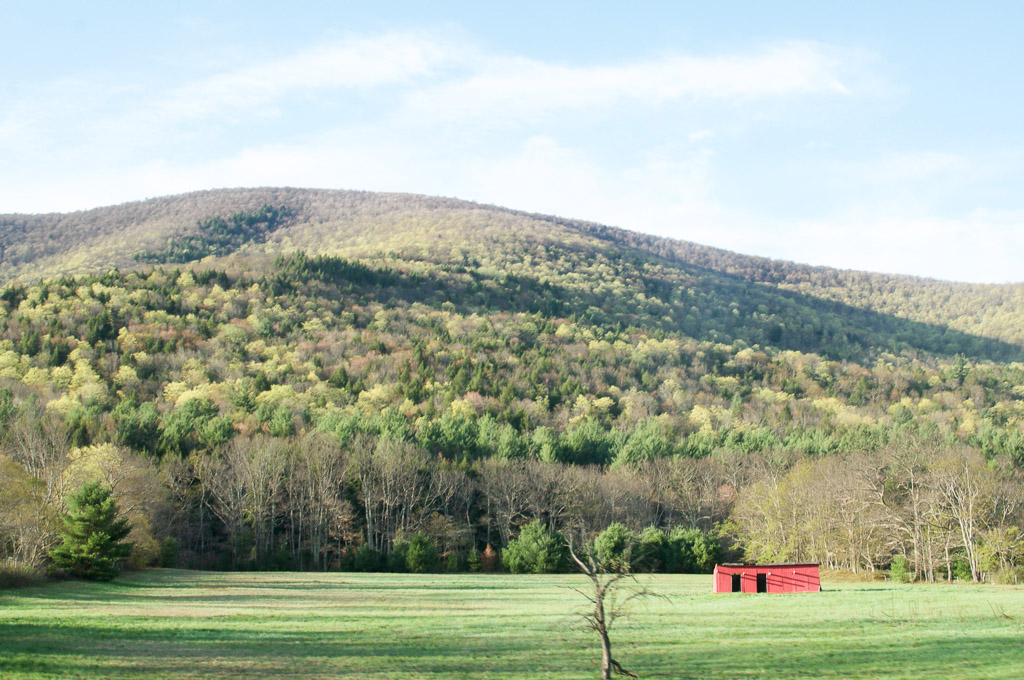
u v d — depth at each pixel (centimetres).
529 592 6581
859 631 4197
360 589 6662
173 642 3606
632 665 3397
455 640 3934
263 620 4422
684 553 9519
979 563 7681
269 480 10338
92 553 6112
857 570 8638
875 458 10294
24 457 8488
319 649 3606
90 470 8025
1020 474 10356
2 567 5438
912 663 3388
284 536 10719
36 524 6153
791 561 9388
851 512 8781
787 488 10006
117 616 4300
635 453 12850
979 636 3966
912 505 8738
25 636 3503
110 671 2973
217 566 9588
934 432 13588
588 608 5312
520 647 3766
